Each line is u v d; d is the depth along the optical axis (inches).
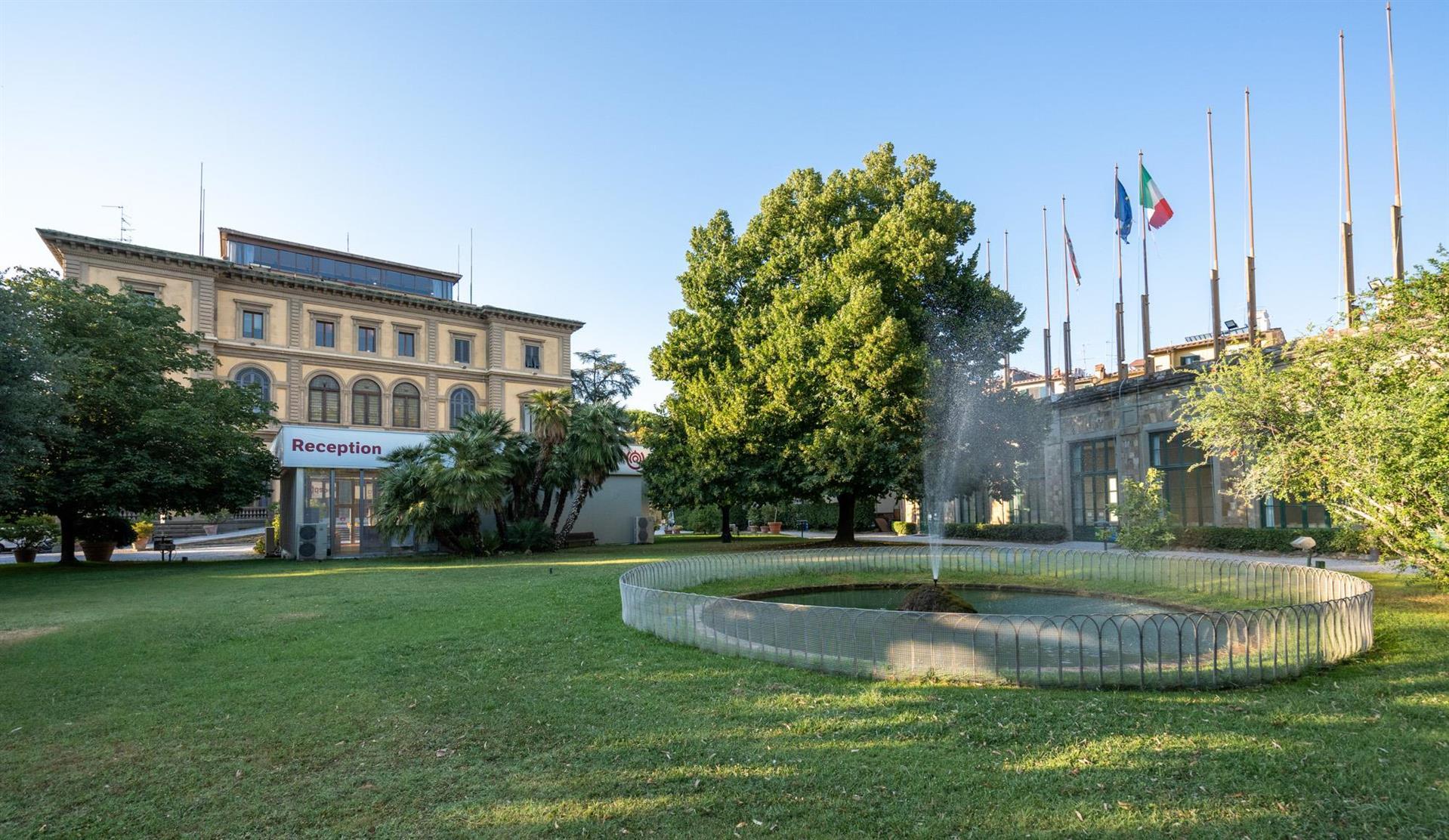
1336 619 300.4
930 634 283.9
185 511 1104.8
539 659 331.3
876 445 977.5
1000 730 217.8
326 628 423.5
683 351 1242.0
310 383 2010.3
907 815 165.3
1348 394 463.8
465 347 2309.3
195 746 222.4
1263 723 221.5
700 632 349.1
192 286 1823.3
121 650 367.9
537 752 211.8
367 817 171.5
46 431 780.0
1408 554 432.5
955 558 698.8
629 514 1472.7
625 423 1263.5
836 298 1068.5
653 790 182.1
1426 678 267.9
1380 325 493.4
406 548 1160.8
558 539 1262.3
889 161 1216.2
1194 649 269.0
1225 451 598.5
